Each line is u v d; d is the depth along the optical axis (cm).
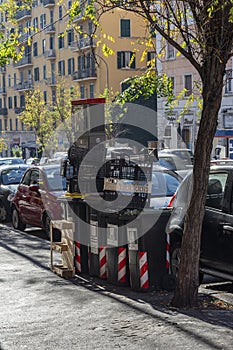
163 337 786
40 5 7781
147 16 962
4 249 1612
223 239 1045
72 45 7131
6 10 1396
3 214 2253
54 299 1033
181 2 973
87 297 1041
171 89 1430
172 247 1121
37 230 2033
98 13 1100
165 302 989
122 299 1019
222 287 1135
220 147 4200
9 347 774
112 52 1164
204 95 925
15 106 9588
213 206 1080
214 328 820
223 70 917
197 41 919
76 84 7194
